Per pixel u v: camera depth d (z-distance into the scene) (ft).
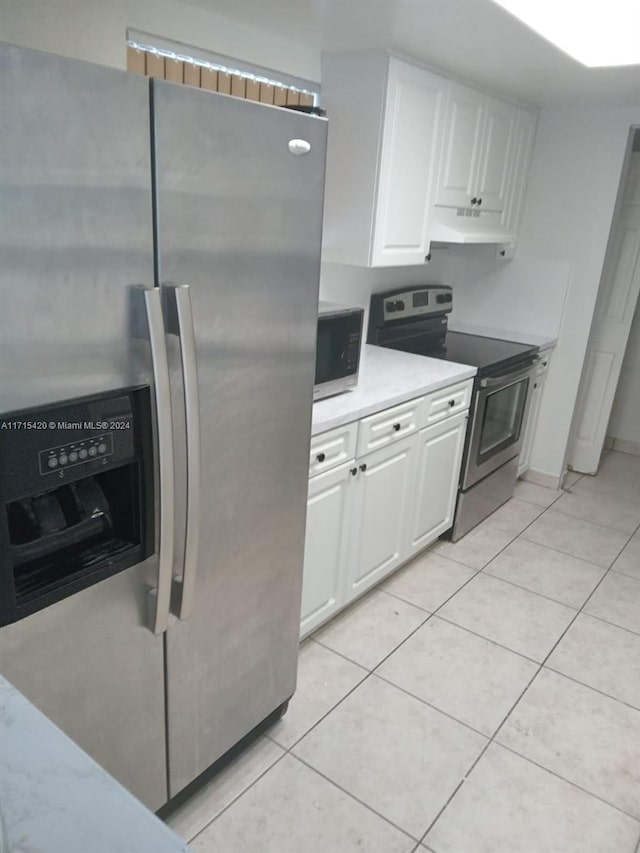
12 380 3.32
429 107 8.38
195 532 4.43
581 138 11.00
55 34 5.22
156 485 4.16
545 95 9.84
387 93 7.64
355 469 7.43
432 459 9.05
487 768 6.25
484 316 12.81
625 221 12.12
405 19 6.48
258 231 4.49
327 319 7.08
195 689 5.20
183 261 4.01
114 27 5.68
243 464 4.98
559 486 12.90
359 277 10.18
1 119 3.00
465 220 10.01
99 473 3.97
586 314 11.68
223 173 4.11
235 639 5.48
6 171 3.07
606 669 7.72
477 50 7.46
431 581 9.34
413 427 8.35
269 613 5.82
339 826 5.57
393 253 8.57
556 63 7.84
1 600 3.55
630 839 5.60
